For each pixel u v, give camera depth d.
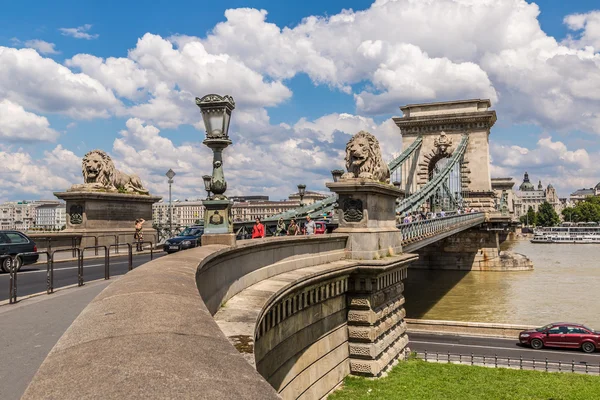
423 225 36.25
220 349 3.52
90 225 33.47
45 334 10.34
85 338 3.68
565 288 62.12
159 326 3.92
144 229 37.69
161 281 5.95
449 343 36.53
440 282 69.00
